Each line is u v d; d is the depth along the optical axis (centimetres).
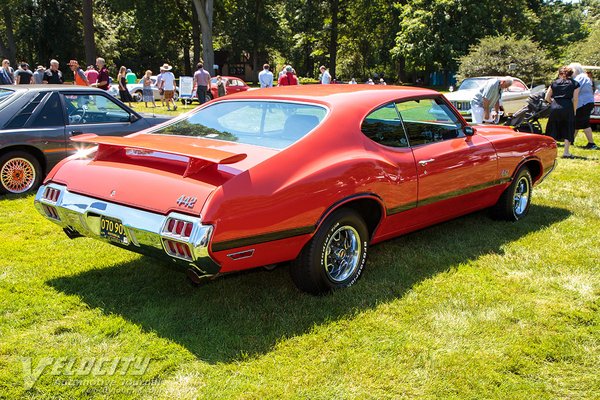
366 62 5644
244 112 416
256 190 316
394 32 4375
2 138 626
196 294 380
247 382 274
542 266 442
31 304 357
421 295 382
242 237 309
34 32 4394
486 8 3391
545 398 268
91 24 2767
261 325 334
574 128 971
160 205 309
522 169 558
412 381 279
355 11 4625
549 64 2480
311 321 340
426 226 469
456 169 461
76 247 474
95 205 338
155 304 362
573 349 312
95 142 358
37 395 259
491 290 393
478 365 295
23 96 659
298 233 339
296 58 6050
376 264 444
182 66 6009
